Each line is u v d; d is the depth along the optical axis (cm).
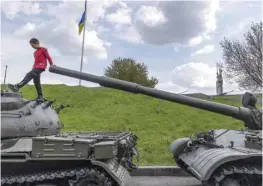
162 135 1684
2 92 823
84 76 905
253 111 962
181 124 1870
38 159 700
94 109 2128
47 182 738
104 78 907
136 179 1173
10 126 772
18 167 745
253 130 959
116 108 2145
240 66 2666
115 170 728
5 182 716
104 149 697
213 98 2612
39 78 966
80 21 2942
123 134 958
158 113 2072
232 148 847
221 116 2055
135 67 3559
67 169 742
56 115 1005
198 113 2106
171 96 930
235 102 2402
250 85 2664
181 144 1021
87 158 700
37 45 963
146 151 1468
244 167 764
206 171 739
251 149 815
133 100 2359
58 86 2706
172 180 1157
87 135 838
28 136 822
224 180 762
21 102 837
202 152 901
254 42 2575
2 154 703
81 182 704
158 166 1261
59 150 704
